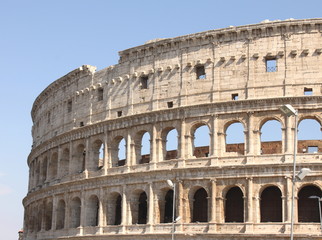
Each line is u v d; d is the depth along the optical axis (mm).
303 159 101812
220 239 103062
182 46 116062
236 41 110938
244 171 104062
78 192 129250
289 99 104188
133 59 123000
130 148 119562
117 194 122312
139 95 120438
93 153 128375
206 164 108312
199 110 110938
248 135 106062
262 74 107688
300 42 106625
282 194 101125
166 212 121062
